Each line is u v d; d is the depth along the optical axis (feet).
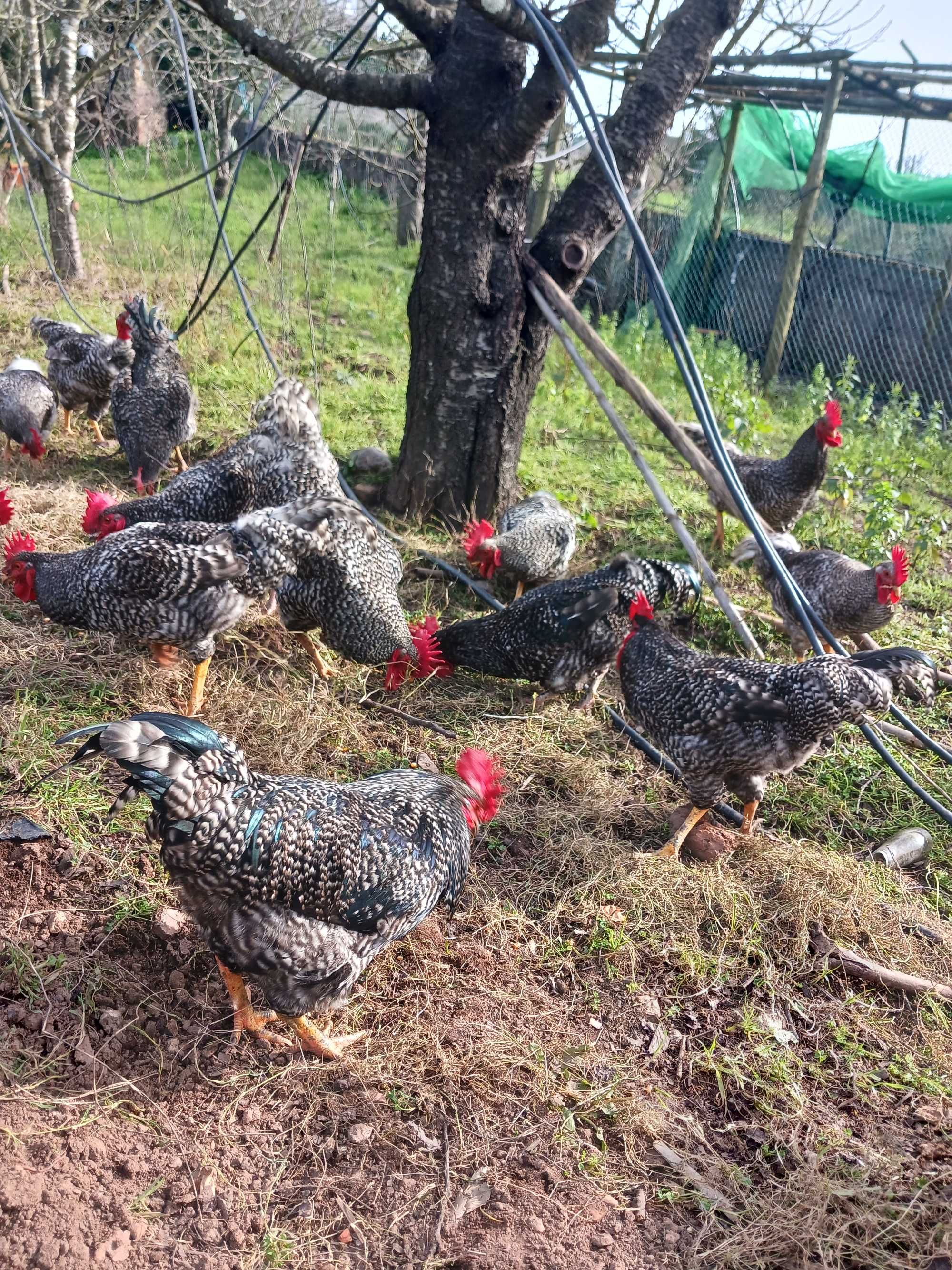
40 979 3.30
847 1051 3.62
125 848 3.90
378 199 18.21
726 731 4.18
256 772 3.10
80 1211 2.68
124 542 4.47
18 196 14.58
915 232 12.38
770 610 6.65
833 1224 2.95
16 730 4.35
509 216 6.31
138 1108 3.02
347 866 3.05
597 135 5.10
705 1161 3.14
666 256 14.02
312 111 15.35
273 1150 2.99
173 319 10.44
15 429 6.97
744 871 4.40
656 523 7.66
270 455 5.34
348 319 12.00
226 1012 3.40
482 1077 3.28
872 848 4.71
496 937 3.90
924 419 11.80
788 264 11.53
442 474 6.89
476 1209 2.90
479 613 6.23
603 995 3.73
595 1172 3.05
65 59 11.02
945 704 5.89
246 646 5.48
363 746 4.87
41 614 5.32
